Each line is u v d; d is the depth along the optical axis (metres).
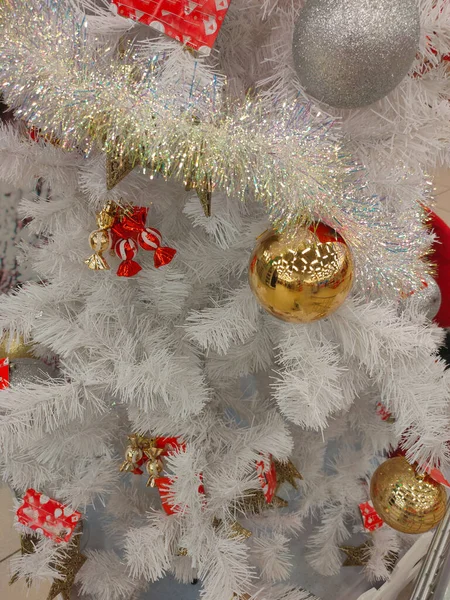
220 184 0.39
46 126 0.37
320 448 0.74
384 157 0.45
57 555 0.62
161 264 0.46
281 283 0.38
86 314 0.52
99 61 0.36
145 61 0.37
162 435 0.57
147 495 0.73
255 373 0.67
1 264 0.75
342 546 0.73
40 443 0.57
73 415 0.51
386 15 0.31
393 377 0.50
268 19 0.40
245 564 0.56
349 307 0.47
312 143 0.36
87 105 0.34
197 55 0.36
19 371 0.57
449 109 0.43
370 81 0.34
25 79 0.34
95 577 0.65
